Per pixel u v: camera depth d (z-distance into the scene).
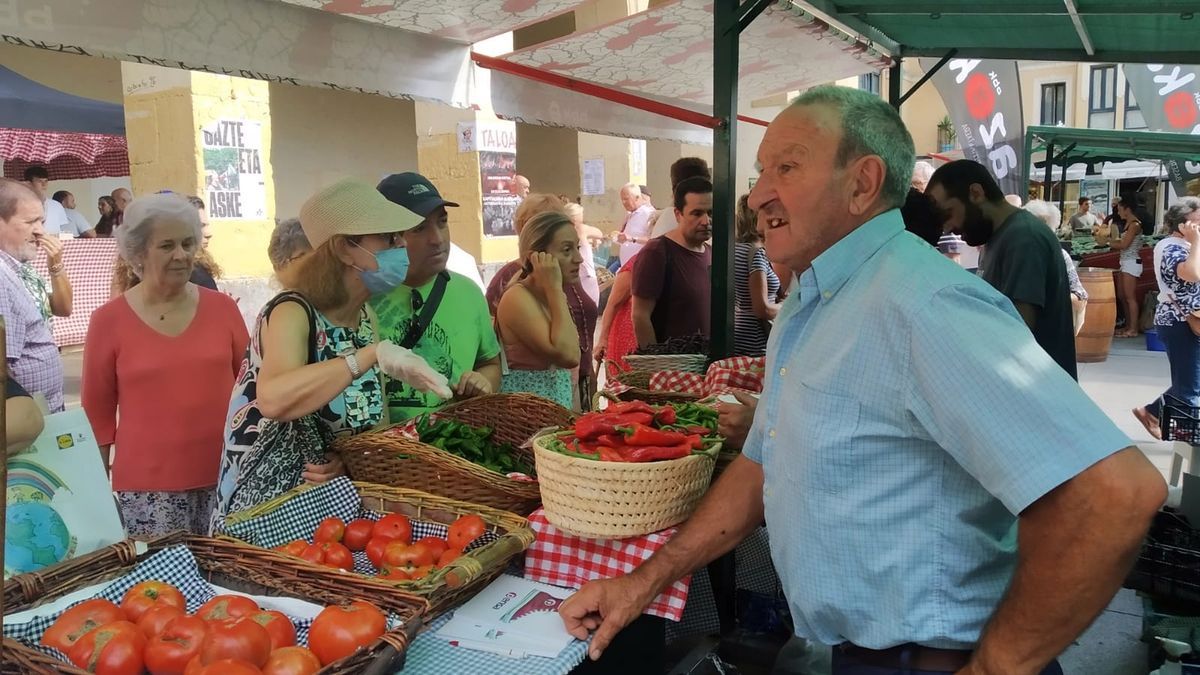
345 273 2.24
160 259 2.69
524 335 3.36
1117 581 1.24
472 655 1.55
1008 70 7.47
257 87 6.06
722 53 3.10
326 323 2.23
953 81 7.45
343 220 2.13
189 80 5.68
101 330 2.72
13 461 1.53
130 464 2.71
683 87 4.81
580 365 4.84
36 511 1.54
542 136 11.02
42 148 8.23
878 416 1.42
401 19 3.07
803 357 1.54
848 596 1.49
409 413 2.59
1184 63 4.21
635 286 4.14
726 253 3.20
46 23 2.12
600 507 1.76
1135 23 3.82
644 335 4.10
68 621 1.36
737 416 2.24
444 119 7.75
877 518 1.44
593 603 1.66
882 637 1.48
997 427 1.26
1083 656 3.24
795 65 4.81
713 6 3.32
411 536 1.95
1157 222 19.98
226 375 2.85
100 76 8.75
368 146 7.91
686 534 1.81
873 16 4.34
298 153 7.29
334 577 1.54
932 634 1.44
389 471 2.16
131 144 6.04
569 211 5.81
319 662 1.32
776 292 4.76
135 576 1.53
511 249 8.06
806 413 1.49
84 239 8.62
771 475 1.63
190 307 2.84
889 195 1.52
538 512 1.98
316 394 2.00
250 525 1.86
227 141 5.94
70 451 1.61
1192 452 3.94
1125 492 1.20
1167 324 5.46
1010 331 1.31
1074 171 17.89
